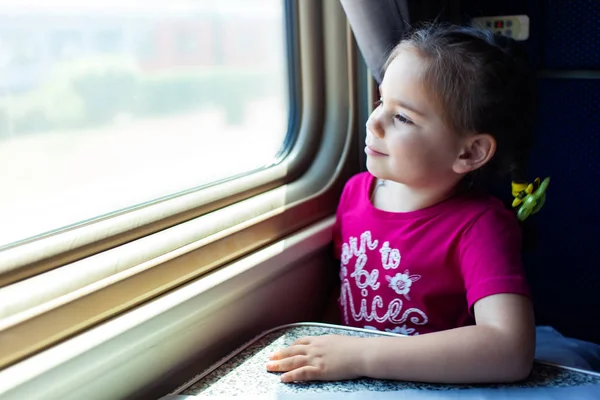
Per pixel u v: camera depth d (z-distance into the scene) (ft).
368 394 2.39
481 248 2.86
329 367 2.52
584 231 4.20
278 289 3.28
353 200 3.59
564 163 4.17
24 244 2.46
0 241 2.48
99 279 2.45
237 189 3.43
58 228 2.64
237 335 2.98
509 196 4.21
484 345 2.50
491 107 2.91
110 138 3.35
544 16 4.04
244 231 3.13
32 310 2.19
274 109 4.00
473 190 3.22
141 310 2.48
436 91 2.86
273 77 3.97
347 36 3.98
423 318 3.09
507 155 3.13
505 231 2.93
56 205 2.84
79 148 3.18
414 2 3.71
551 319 4.41
